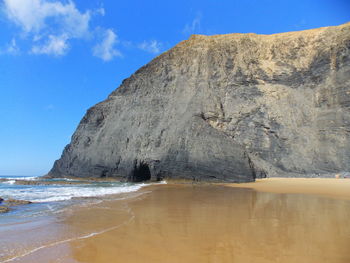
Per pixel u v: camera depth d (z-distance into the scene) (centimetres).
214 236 659
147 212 1002
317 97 3309
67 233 704
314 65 3534
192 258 514
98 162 3694
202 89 3681
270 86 3609
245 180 2741
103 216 929
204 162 2919
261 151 3212
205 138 3061
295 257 509
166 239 639
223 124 3400
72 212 1011
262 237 645
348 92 3067
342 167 2770
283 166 3059
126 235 680
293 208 1050
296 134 3192
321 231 690
